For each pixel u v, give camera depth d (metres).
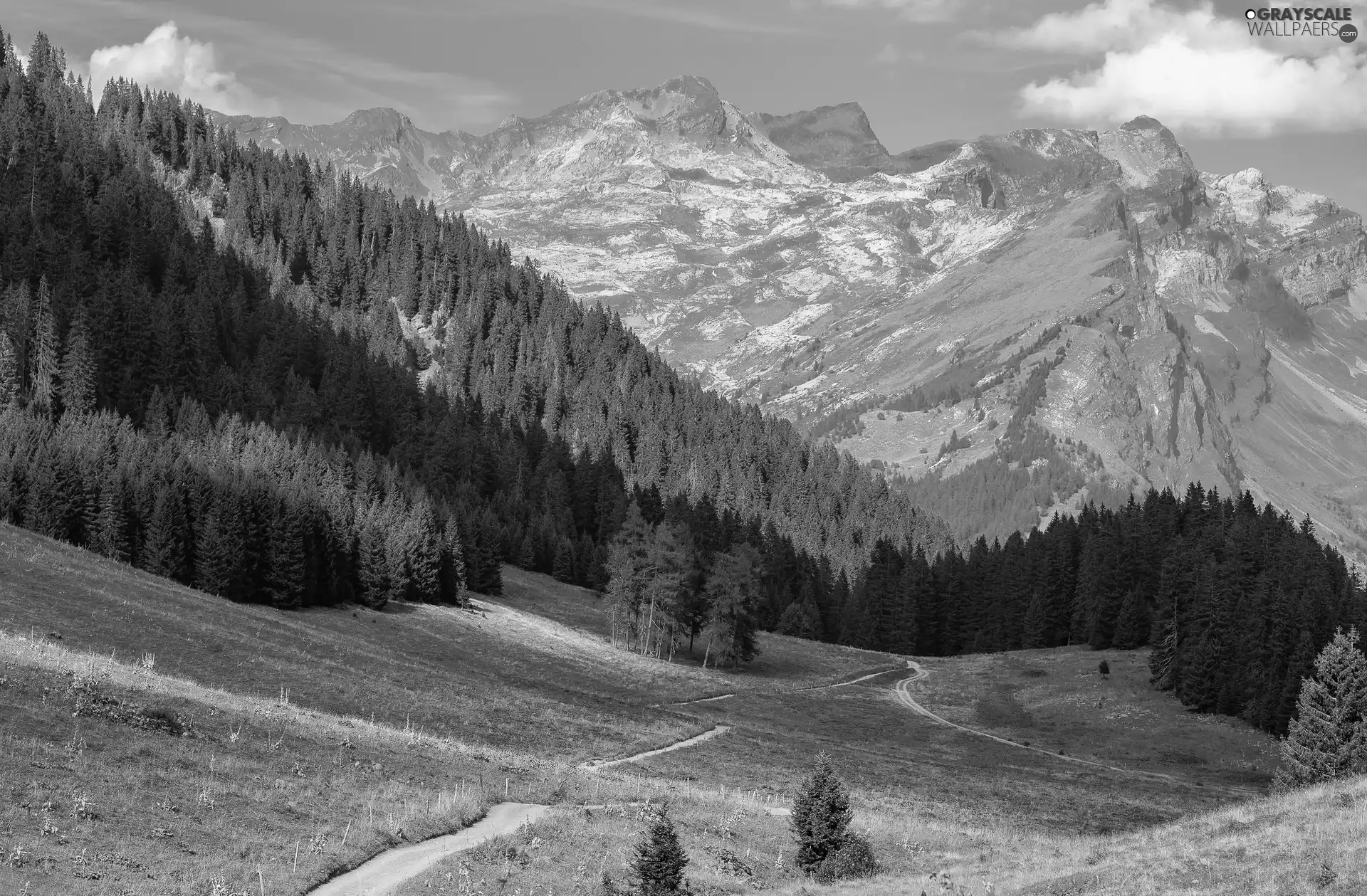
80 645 67.19
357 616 128.75
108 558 108.81
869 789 77.50
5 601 74.56
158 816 39.56
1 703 44.06
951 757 103.94
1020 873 45.25
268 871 37.72
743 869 48.31
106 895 32.72
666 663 146.12
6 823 35.44
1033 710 131.50
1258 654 117.06
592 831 49.41
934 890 43.00
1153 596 158.62
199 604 93.69
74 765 41.06
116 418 155.88
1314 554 156.62
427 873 39.88
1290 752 75.69
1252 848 39.91
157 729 47.56
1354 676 74.38
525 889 40.62
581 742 77.25
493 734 72.69
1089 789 90.44
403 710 71.75
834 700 134.75
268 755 49.22
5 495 118.81
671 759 77.31
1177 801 87.50
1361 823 39.62
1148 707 125.94
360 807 46.72
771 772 77.75
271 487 131.88
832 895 43.59
